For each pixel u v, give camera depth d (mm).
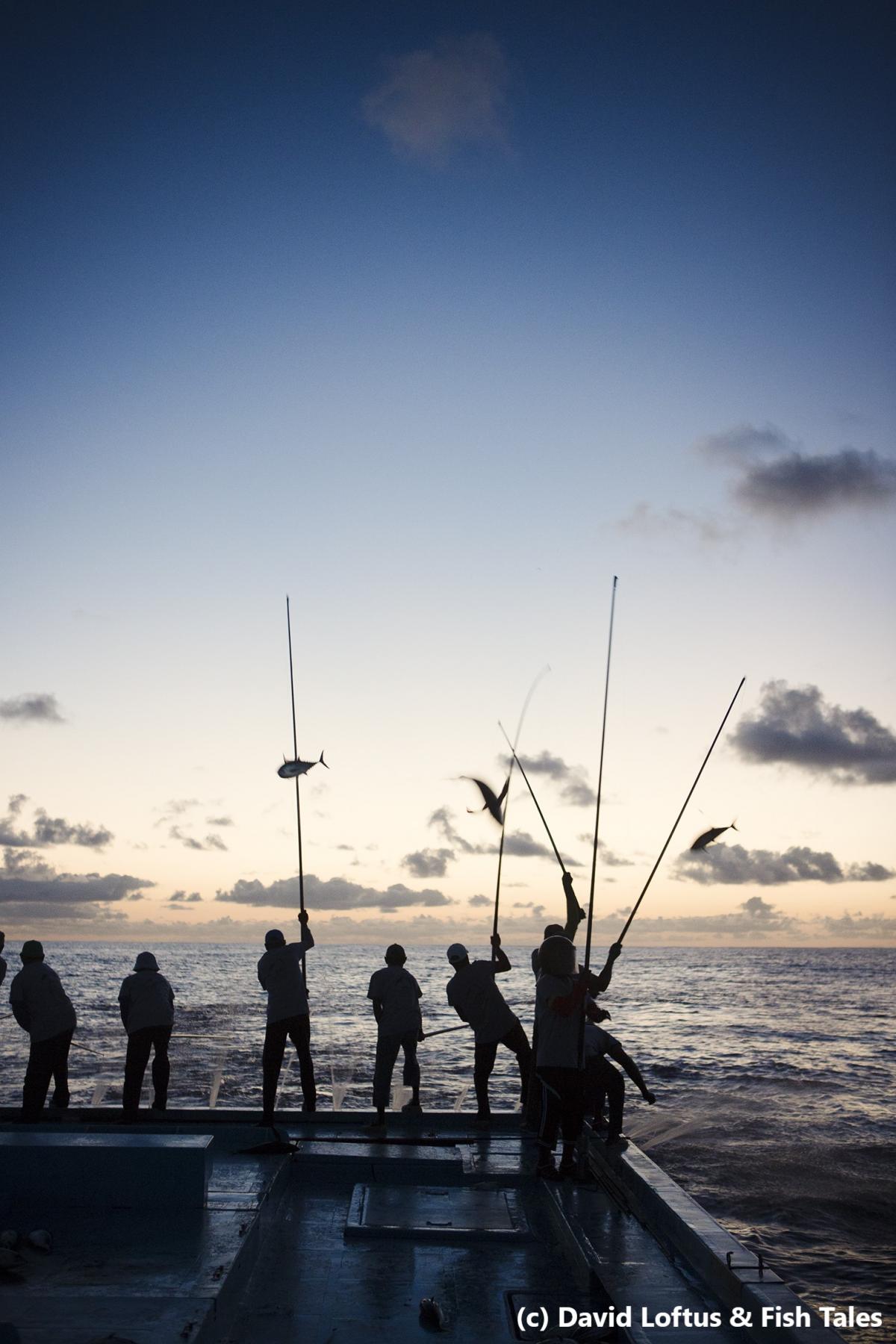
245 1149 7117
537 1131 7879
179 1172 5551
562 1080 6469
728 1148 15625
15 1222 5289
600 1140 7262
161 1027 8234
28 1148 5582
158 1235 5039
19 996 8008
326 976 91938
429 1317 4316
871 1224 11266
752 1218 11586
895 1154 14961
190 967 114062
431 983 74438
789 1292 4090
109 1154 5574
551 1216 5887
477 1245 5422
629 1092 22484
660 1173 6289
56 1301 4051
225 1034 31297
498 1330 4281
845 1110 19969
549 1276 4957
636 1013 53500
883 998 70562
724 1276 4426
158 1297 4105
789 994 77062
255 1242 5215
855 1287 9266
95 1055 24250
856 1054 32031
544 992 6684
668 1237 5246
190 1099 17047
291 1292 4703
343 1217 5934
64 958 150500
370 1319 4391
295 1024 8305
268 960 8438
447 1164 6738
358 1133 7750
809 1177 13461
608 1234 5293
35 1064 7961
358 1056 25312
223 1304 4234
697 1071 26812
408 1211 5867
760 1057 30547
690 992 78312
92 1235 5031
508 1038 8281
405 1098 8305
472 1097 18938
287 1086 18812
